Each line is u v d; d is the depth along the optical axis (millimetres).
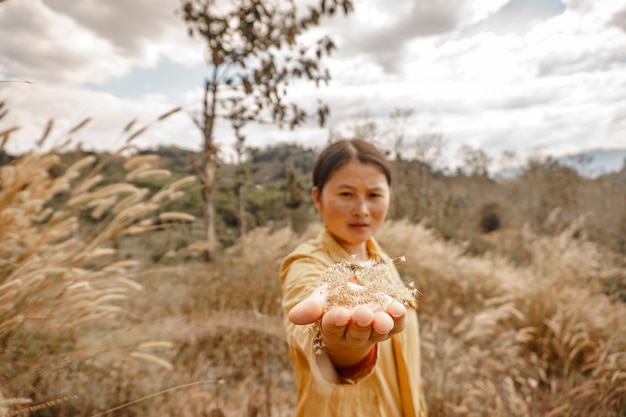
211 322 3094
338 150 1416
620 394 3086
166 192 2115
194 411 2566
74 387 2207
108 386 2400
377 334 671
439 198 20141
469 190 25484
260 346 3668
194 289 4133
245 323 3336
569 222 12000
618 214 13766
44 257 1788
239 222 7938
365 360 843
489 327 4707
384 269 774
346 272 748
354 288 711
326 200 1407
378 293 713
